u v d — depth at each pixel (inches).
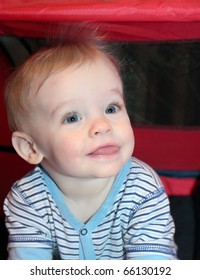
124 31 40.5
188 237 50.1
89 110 33.2
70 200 37.4
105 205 37.1
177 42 43.5
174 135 50.4
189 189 54.2
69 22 38.5
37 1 39.3
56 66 33.7
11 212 38.3
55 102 33.4
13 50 43.1
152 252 36.4
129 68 45.1
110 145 32.9
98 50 35.1
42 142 35.2
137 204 36.9
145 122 49.5
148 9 36.9
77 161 33.1
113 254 39.4
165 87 46.7
